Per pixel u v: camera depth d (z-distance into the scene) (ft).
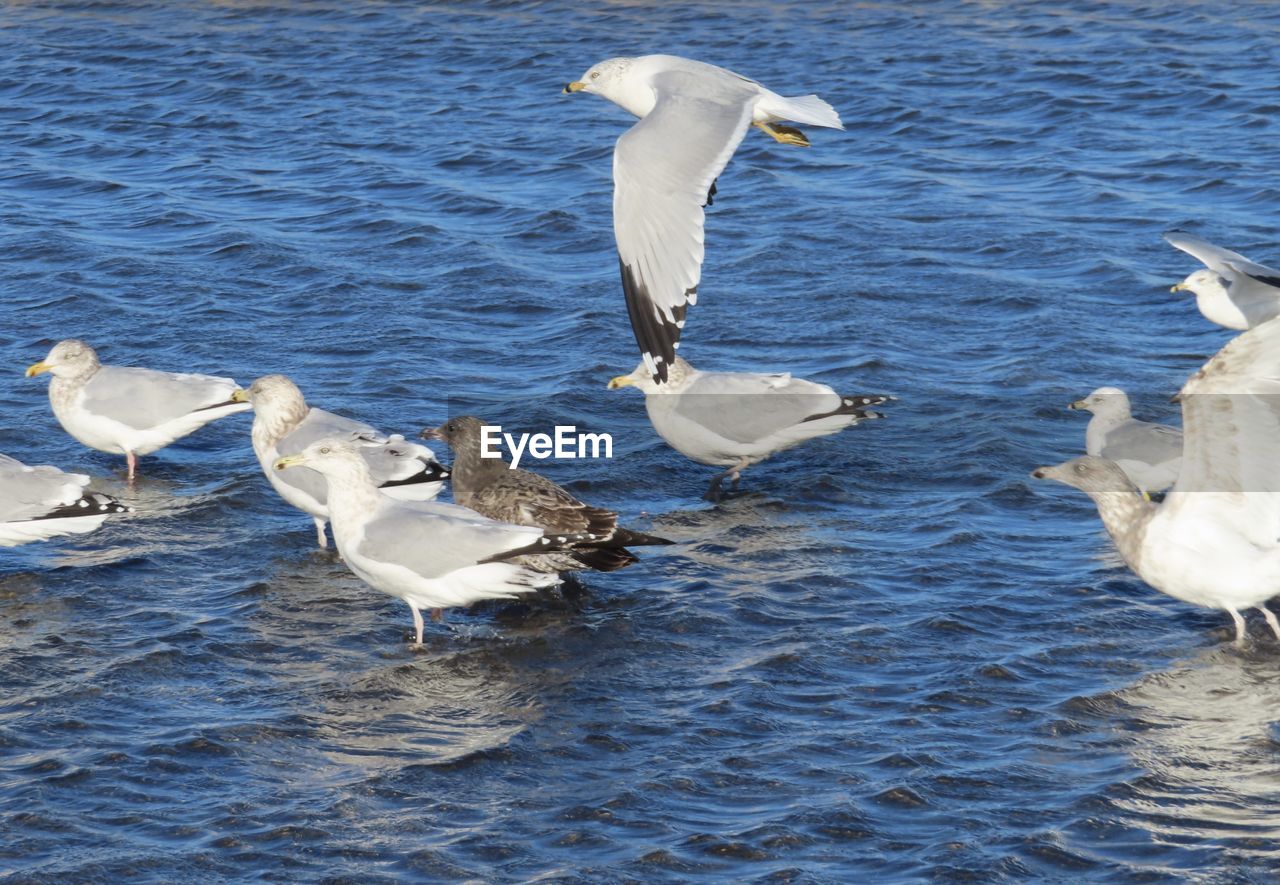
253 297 78.13
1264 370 40.50
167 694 43.04
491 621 47.73
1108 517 45.47
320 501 52.06
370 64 123.85
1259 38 123.85
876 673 43.93
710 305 76.74
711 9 138.72
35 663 44.65
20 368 69.05
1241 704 41.86
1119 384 66.49
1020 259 82.43
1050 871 34.53
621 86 41.63
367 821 36.68
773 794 37.81
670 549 52.65
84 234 86.99
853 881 34.17
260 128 108.27
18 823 36.52
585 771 38.96
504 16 138.21
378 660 45.29
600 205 91.04
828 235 86.38
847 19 134.00
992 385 66.80
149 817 36.91
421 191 94.48
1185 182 92.94
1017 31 128.88
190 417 58.54
